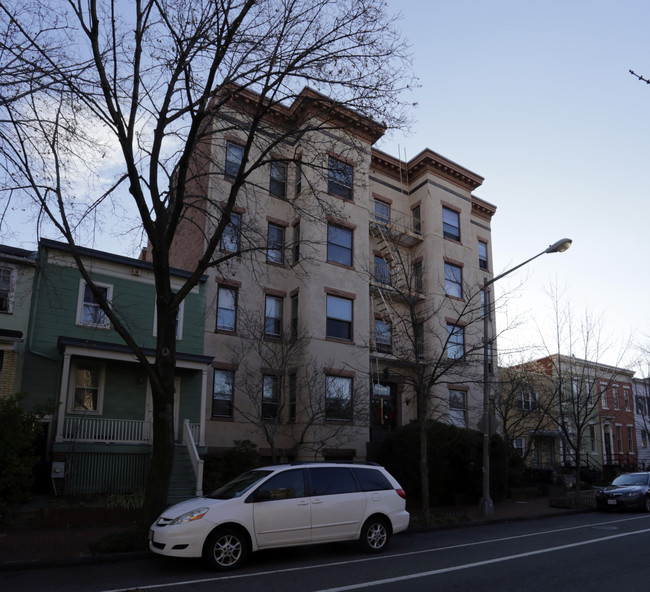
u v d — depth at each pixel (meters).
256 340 19.83
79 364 17.81
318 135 21.94
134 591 7.46
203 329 20.16
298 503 9.70
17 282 17.19
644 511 18.69
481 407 25.36
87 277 11.01
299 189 22.66
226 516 8.98
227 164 21.36
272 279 22.19
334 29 11.55
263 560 9.70
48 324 17.39
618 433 39.41
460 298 26.25
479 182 28.98
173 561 9.66
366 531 10.40
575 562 9.54
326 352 21.30
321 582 8.00
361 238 23.59
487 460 17.30
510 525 15.52
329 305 22.08
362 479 10.74
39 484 15.83
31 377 16.78
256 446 18.72
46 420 16.72
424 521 14.63
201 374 19.61
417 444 19.48
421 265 26.30
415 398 23.73
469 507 19.62
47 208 10.69
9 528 12.63
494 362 26.08
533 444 33.19
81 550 10.20
